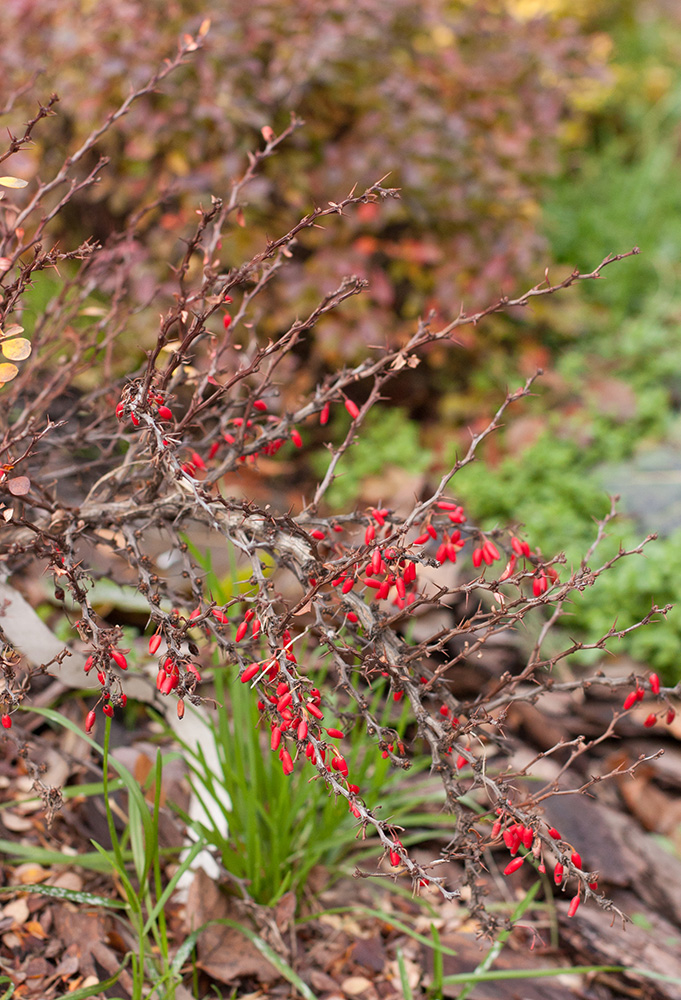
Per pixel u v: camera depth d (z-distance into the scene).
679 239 6.31
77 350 2.31
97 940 2.07
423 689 1.63
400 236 4.53
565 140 5.95
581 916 2.38
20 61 3.56
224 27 3.73
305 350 4.27
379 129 4.20
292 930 2.14
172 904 2.21
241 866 2.20
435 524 1.73
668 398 4.91
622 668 3.23
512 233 4.62
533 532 3.66
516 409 4.68
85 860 2.09
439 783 2.68
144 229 3.84
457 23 4.72
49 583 2.64
